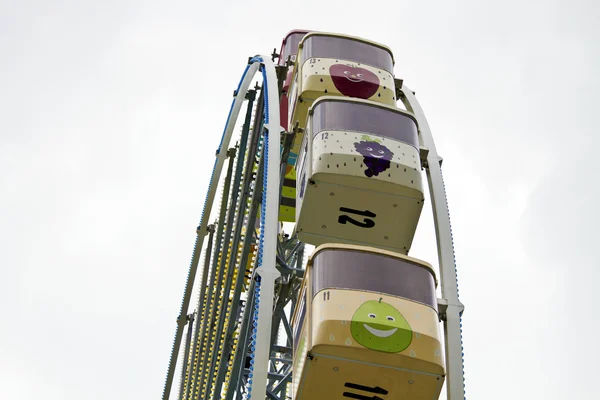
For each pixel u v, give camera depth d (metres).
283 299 20.11
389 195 20.23
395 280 17.42
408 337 16.48
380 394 16.50
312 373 16.31
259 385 15.67
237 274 22.89
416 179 20.41
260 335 16.27
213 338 26.31
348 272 17.28
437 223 20.14
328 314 16.45
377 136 20.75
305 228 20.45
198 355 27.97
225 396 20.78
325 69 23.22
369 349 16.14
